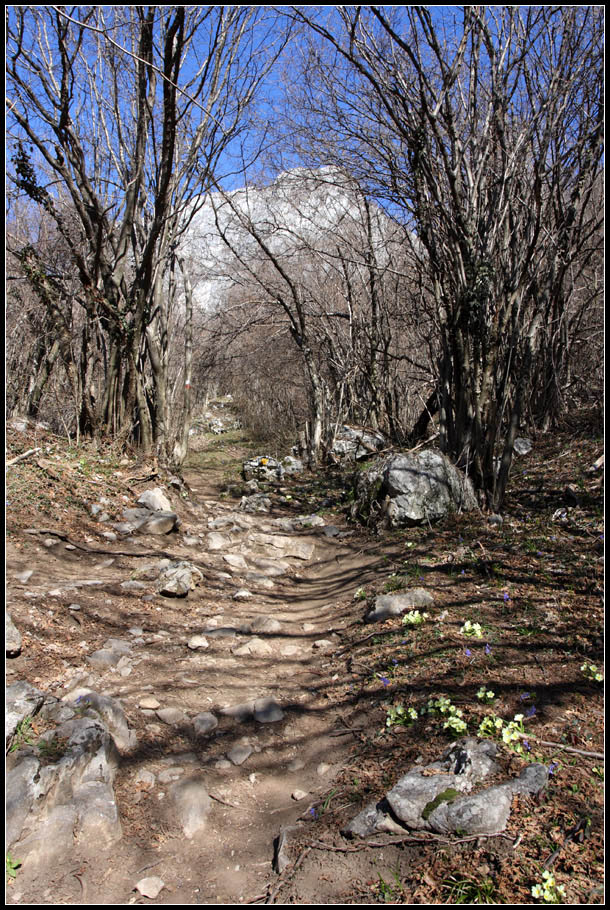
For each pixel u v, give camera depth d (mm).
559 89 6223
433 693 3316
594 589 4152
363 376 13141
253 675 4055
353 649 4199
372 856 2404
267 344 14383
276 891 2338
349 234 12234
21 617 4051
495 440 6527
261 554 6520
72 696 3326
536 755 2684
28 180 7414
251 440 16703
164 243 8945
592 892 2035
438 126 6777
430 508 6488
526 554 5008
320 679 3963
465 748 2758
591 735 2768
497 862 2215
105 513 6352
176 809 2824
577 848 2213
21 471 6578
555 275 8086
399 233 10883
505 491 6680
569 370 9336
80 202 7949
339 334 13625
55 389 9094
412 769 2748
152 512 6633
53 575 4914
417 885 2217
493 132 6449
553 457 7625
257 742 3346
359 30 6984
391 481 6707
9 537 5297
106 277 8516
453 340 6613
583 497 5977
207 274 12109
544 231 6219
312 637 4629
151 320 9047
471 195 6195
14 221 9734
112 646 4074
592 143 6680
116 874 2467
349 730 3340
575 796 2443
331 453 11273
